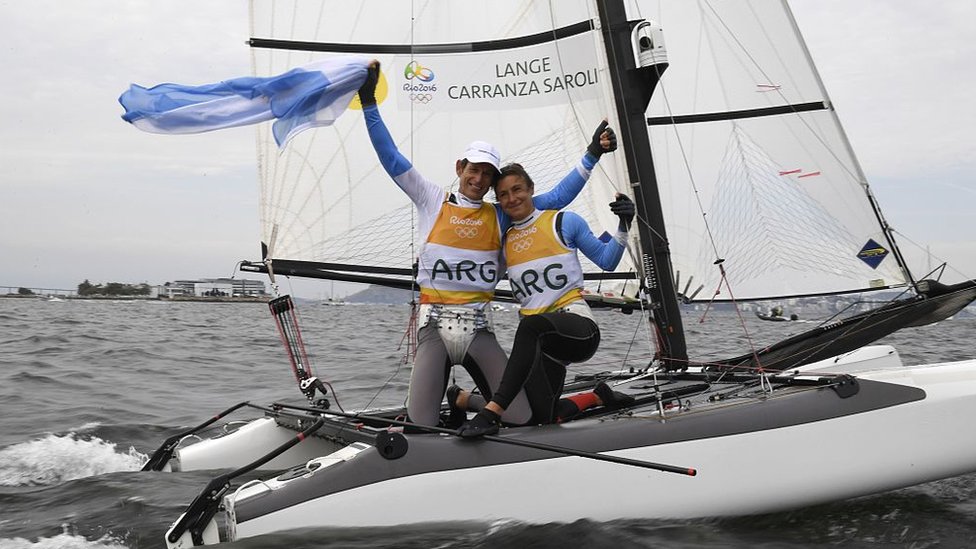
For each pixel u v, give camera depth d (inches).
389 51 195.9
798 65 213.9
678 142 222.5
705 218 214.8
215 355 397.4
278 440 175.8
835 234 213.6
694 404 143.7
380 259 196.2
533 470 126.2
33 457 182.1
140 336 494.6
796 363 191.9
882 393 141.3
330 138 193.0
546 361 134.0
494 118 196.9
